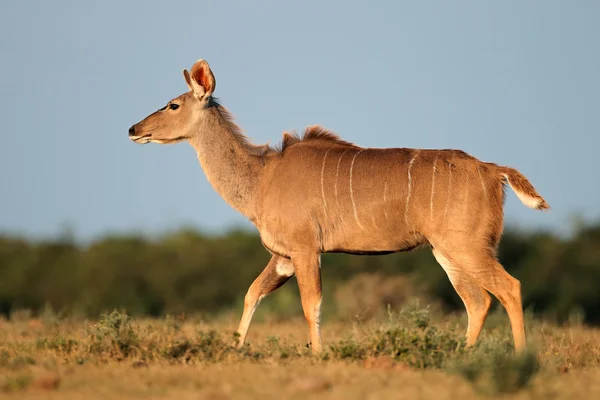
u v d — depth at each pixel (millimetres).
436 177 35781
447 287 77438
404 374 28844
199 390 26688
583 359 34906
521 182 35469
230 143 39188
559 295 81875
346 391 25766
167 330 35062
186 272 85688
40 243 91062
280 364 31312
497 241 35750
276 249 37844
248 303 38656
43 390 26875
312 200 36938
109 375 28672
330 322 56562
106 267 85688
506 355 29422
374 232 36656
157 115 39969
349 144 38375
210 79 39219
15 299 84688
